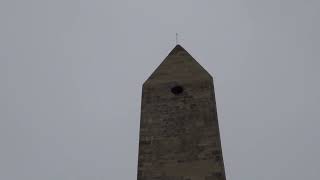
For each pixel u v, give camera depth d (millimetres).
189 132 19562
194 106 20328
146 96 21016
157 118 20203
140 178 18656
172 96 20797
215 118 19828
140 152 19312
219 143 19062
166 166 18797
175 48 22969
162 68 22031
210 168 18453
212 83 21141
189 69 21750
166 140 19484
